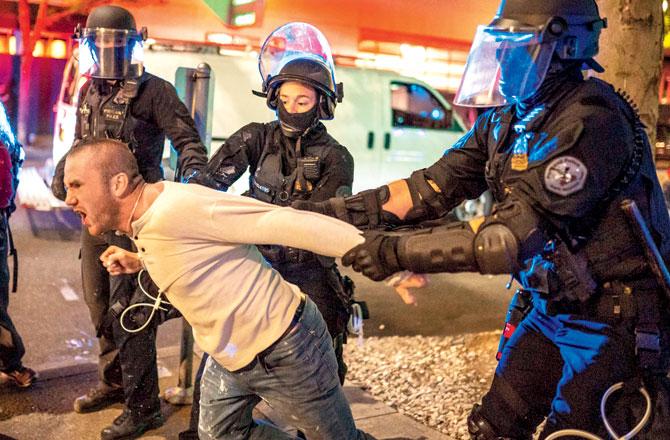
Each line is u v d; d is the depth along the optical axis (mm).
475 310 6168
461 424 3594
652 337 2025
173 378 4152
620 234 2029
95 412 3705
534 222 1848
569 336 2182
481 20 15539
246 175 8109
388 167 9203
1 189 3668
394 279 2068
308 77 2820
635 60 4191
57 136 8586
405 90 9352
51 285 6270
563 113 1961
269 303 2225
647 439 2014
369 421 3611
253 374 2285
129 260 2373
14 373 3934
